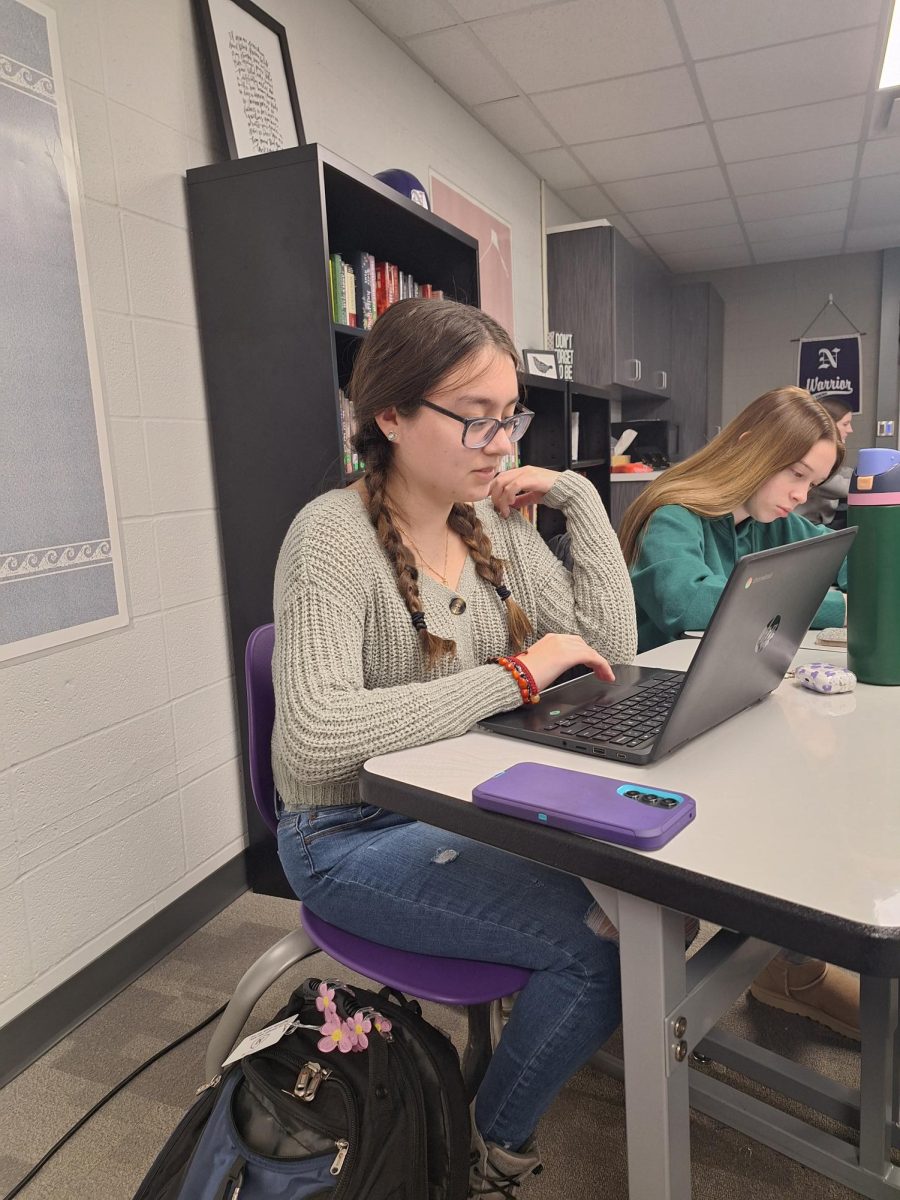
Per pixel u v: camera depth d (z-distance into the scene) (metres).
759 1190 1.15
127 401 1.76
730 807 0.71
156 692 1.85
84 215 1.64
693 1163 1.20
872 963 0.51
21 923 1.52
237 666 2.09
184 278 1.92
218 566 2.05
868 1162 1.12
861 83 3.25
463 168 3.46
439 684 0.94
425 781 0.79
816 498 3.66
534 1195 1.14
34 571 1.53
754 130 3.69
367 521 1.08
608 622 1.25
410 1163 0.76
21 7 1.48
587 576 1.27
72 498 1.61
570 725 0.91
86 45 1.65
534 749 0.87
